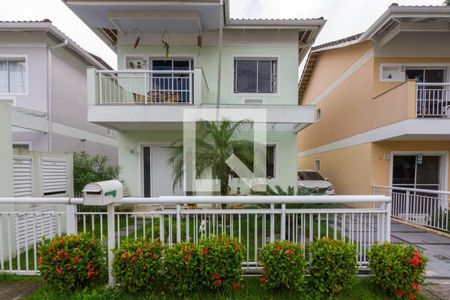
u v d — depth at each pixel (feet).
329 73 34.53
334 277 8.58
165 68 25.27
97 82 20.12
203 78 21.75
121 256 8.61
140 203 9.43
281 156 25.18
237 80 25.32
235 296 8.63
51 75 25.77
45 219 14.71
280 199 9.64
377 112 23.48
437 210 18.30
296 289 8.67
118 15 20.68
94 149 35.22
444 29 21.17
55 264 8.68
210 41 24.70
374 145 24.53
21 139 25.21
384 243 9.43
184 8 20.42
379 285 9.07
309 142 43.21
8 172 12.31
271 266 8.64
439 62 24.00
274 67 25.36
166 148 25.44
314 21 23.04
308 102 43.88
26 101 25.09
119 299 8.46
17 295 8.88
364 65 25.90
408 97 19.31
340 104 31.32
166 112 20.01
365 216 10.27
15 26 23.52
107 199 8.52
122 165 24.98
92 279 8.95
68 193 17.11
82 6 19.90
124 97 24.22
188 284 8.59
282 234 9.86
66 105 28.78
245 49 24.85
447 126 19.06
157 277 8.75
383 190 23.45
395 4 19.53
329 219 11.69
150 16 20.77
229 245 8.91
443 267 11.47
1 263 10.27
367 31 22.93
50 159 15.46
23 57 24.95
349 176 29.04
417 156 24.45
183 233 11.01
